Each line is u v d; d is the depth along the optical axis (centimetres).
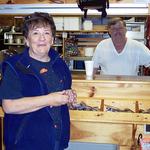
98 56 285
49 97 141
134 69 280
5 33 512
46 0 252
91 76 225
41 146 147
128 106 203
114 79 219
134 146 188
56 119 151
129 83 209
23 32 150
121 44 276
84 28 477
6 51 346
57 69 159
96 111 189
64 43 488
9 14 260
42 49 146
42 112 146
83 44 487
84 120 188
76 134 202
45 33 146
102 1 235
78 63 468
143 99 208
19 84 142
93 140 201
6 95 139
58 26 461
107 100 206
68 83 163
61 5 250
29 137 145
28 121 144
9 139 146
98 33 484
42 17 146
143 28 445
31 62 148
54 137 150
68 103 160
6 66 144
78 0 242
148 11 242
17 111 140
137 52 278
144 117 183
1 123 208
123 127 196
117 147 206
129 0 242
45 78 148
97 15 256
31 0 253
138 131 196
